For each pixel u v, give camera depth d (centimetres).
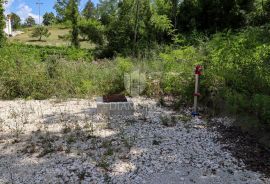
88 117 674
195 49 895
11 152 492
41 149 500
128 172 423
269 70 622
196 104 691
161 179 405
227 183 397
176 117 670
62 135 562
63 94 893
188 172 424
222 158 465
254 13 1828
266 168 434
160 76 927
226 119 641
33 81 920
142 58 1328
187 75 802
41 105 797
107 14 1897
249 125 568
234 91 642
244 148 500
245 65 657
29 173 422
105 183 394
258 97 541
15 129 596
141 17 1775
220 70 699
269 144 504
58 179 404
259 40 731
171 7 1941
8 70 943
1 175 418
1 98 888
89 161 455
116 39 1805
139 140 535
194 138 546
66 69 1003
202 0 1911
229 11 1877
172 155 475
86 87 913
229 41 738
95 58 1717
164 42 1714
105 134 565
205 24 1941
